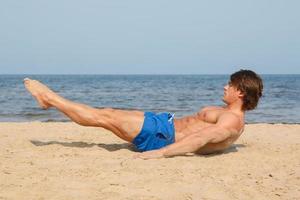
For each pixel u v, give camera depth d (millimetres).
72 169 4414
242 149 5934
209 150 5309
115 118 5332
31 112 16141
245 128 9156
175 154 5102
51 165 4602
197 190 3793
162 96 30422
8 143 6109
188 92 36969
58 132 7664
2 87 46375
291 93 34312
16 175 4180
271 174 4340
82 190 3730
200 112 5539
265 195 3732
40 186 3834
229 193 3752
